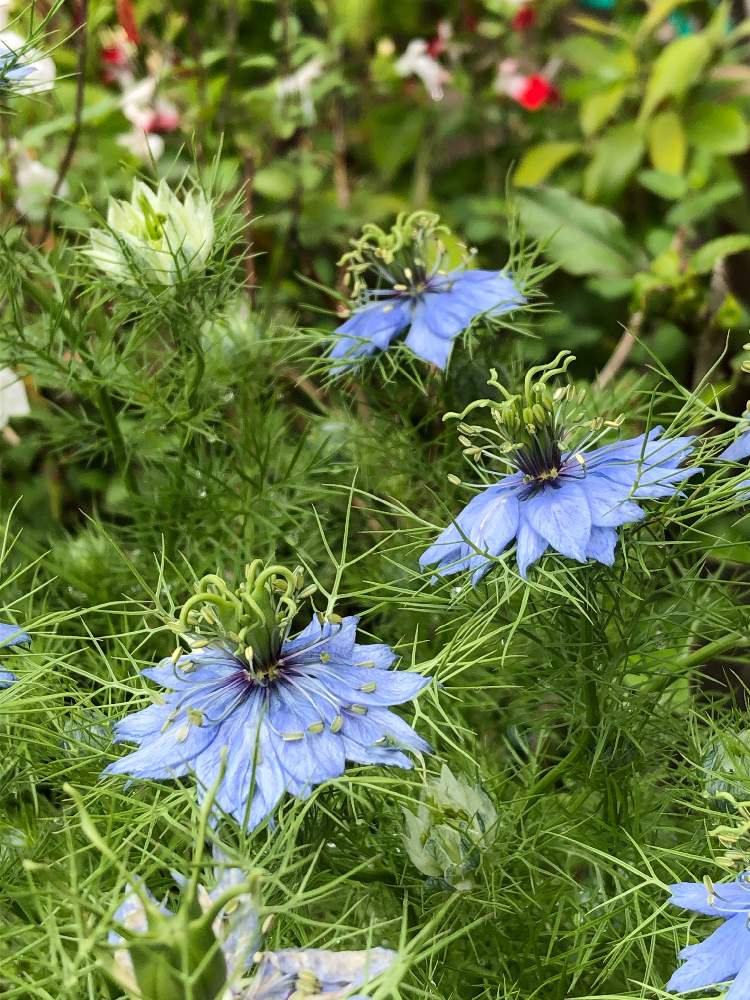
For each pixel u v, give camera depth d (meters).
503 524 0.14
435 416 0.20
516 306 0.18
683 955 0.12
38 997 0.12
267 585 0.13
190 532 0.20
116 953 0.10
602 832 0.17
